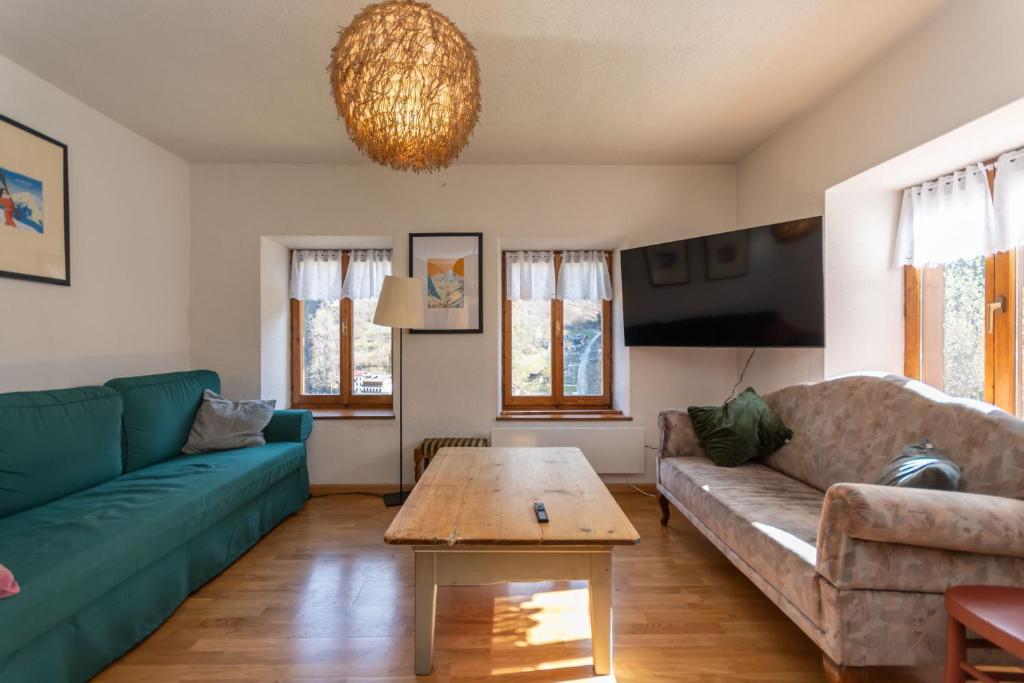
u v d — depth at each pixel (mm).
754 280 2656
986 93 1625
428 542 1354
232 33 1914
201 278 3295
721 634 1719
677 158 3270
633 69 2180
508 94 2396
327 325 3746
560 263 3738
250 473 2334
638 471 3314
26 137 2148
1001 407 1979
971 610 1124
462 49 1400
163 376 2717
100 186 2568
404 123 1382
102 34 1916
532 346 3742
